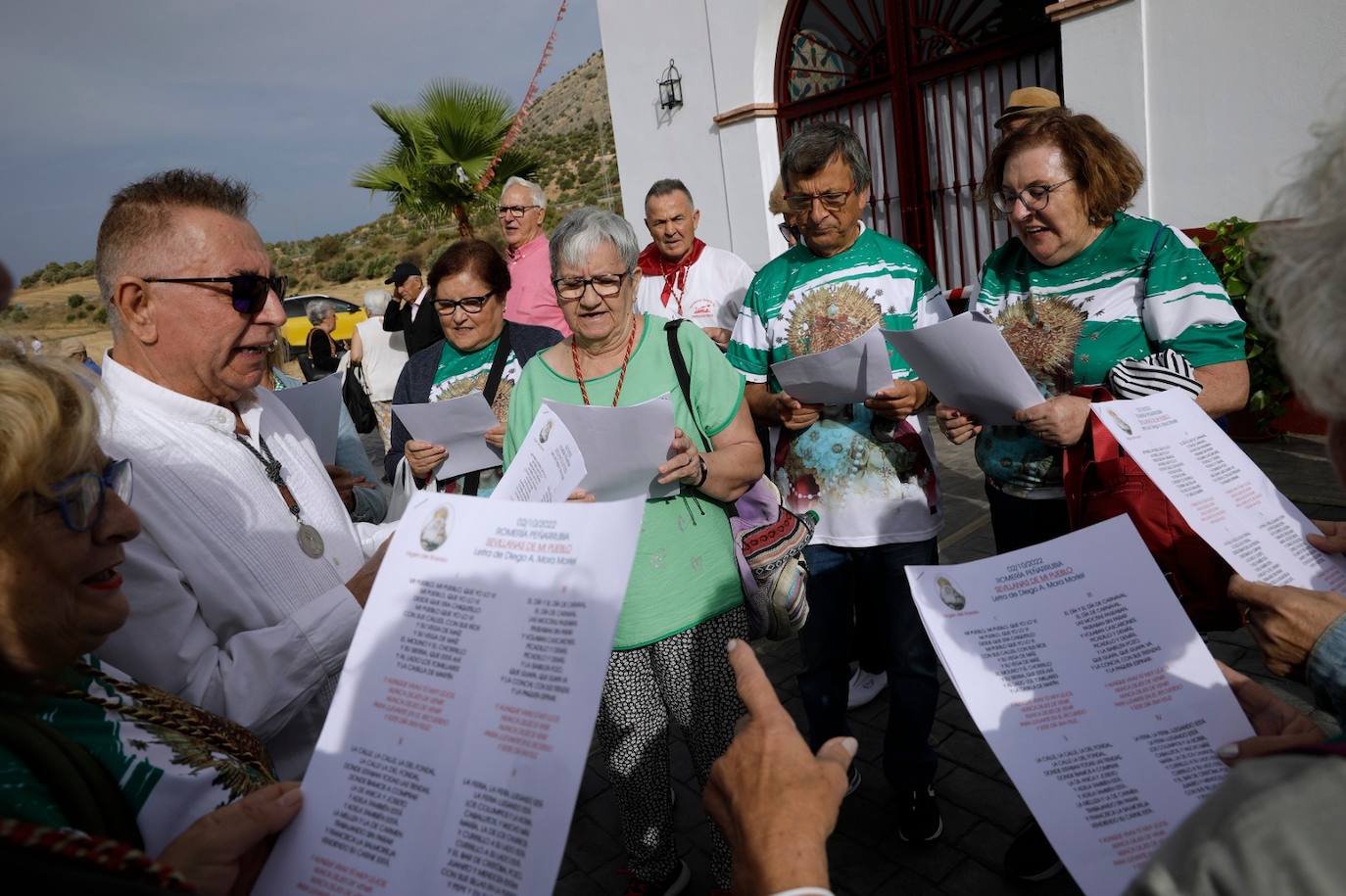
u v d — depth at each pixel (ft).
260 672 4.61
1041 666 3.64
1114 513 5.87
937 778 8.80
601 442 5.94
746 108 21.79
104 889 2.19
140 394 4.89
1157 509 5.70
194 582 4.67
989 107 19.51
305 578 5.19
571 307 6.88
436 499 3.98
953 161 20.31
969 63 19.48
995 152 7.07
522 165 38.29
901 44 20.53
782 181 8.38
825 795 2.96
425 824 3.23
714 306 13.41
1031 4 18.21
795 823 2.84
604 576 3.39
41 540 3.04
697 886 7.81
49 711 3.23
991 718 3.56
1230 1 14.37
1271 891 1.85
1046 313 6.99
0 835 2.19
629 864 7.50
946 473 17.60
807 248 8.73
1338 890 1.80
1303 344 2.35
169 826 3.37
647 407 5.74
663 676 6.79
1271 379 15.02
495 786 3.17
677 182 13.21
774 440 9.09
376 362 23.77
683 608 6.66
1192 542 5.62
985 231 20.17
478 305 9.33
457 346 9.62
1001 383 6.38
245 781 3.72
